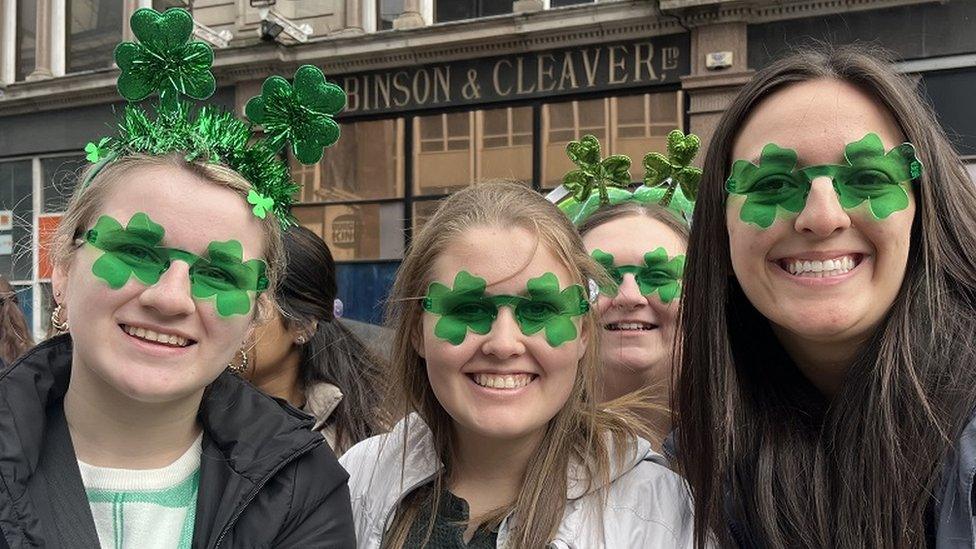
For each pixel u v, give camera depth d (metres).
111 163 1.36
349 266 7.30
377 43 6.98
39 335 3.87
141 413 1.31
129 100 1.49
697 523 1.50
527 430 1.49
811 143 1.34
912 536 1.31
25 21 8.70
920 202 1.38
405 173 7.16
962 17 5.58
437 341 1.51
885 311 1.37
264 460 1.38
